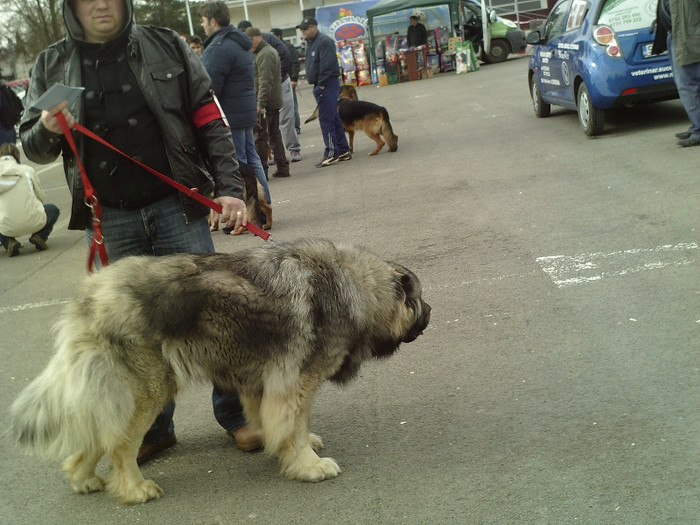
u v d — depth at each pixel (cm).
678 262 602
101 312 334
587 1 1125
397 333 403
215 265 353
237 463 397
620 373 441
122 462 356
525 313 550
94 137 362
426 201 921
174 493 369
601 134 1141
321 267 369
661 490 324
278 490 364
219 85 875
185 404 478
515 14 3847
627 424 384
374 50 2747
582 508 318
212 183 398
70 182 382
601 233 702
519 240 718
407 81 2677
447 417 419
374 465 377
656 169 897
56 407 335
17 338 636
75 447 341
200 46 1202
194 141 392
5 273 877
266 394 361
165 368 341
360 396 460
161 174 380
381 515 332
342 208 951
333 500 349
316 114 1438
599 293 566
